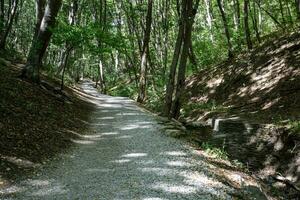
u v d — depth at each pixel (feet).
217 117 71.20
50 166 33.91
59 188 28.48
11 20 99.50
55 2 66.18
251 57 94.17
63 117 55.26
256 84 81.97
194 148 45.83
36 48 67.00
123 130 55.57
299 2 91.97
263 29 132.26
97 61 173.06
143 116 70.38
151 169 34.50
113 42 75.72
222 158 44.78
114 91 148.46
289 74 74.69
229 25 122.11
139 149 42.93
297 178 41.78
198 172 34.45
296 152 44.34
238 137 55.26
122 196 27.17
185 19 66.54
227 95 87.86
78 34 66.64
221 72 100.63
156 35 155.74
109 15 162.50
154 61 156.04
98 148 43.32
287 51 83.10
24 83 61.98
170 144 46.03
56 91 71.72
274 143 48.91
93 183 30.04
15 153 33.81
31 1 189.57
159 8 147.23
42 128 44.21
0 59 77.20
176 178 32.07
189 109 89.25
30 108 49.32
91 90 147.02
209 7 143.33
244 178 37.50
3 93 49.80
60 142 42.57
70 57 135.54
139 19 137.49
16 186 27.86
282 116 59.47
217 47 127.13
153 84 122.21
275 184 41.42
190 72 121.60
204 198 27.89
